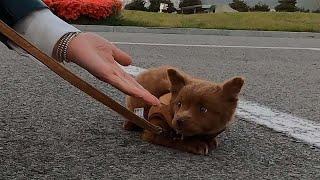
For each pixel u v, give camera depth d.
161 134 0.92
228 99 0.86
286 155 0.93
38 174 0.76
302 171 0.84
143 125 0.79
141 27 5.65
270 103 1.53
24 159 0.83
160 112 0.90
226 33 5.68
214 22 6.22
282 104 1.52
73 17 5.65
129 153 0.88
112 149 0.90
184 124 0.84
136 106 0.95
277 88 1.86
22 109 1.23
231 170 0.83
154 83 0.97
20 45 0.61
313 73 2.39
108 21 5.80
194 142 0.90
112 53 0.69
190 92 0.86
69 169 0.79
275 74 2.30
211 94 0.85
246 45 3.99
